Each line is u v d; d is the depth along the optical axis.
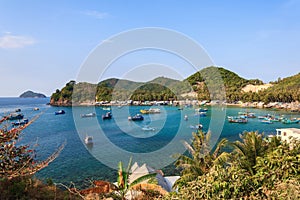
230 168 4.79
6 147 4.30
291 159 5.07
